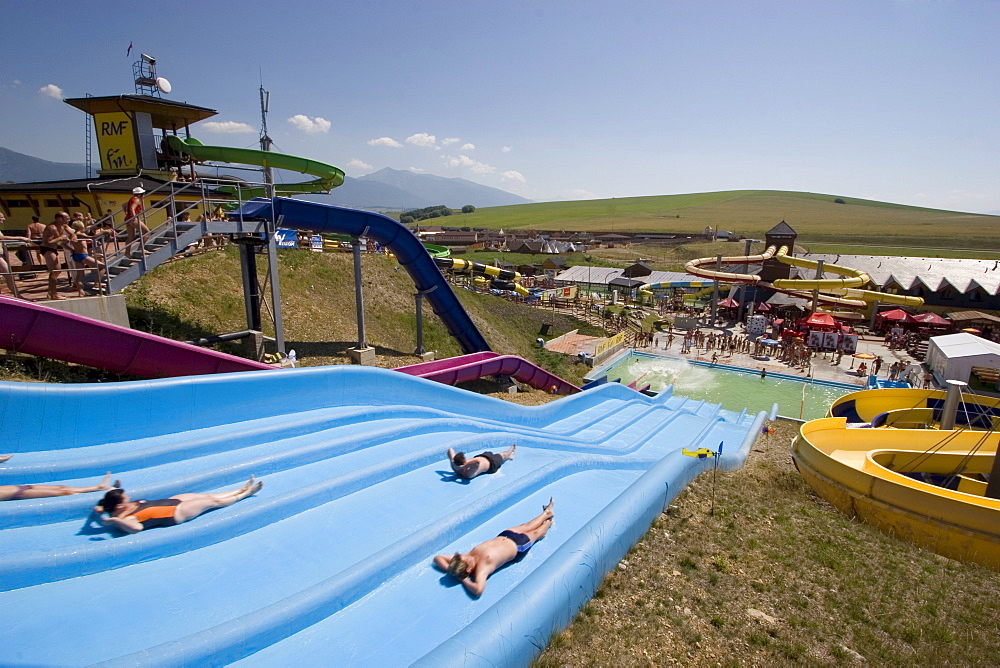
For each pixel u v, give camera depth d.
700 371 35.03
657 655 5.35
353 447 8.96
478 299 43.78
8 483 6.24
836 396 29.72
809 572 7.35
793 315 49.75
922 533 10.45
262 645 4.58
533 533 6.66
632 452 14.90
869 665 5.45
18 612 4.56
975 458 14.68
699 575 6.91
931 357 33.25
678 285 69.38
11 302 9.13
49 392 7.16
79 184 21.77
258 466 7.56
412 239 20.00
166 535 5.71
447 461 9.25
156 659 3.96
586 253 126.62
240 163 25.00
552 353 34.62
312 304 24.31
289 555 6.02
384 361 20.61
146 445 7.84
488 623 4.83
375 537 6.60
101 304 11.41
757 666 5.33
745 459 15.30
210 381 8.78
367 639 4.89
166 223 13.16
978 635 6.18
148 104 23.48
